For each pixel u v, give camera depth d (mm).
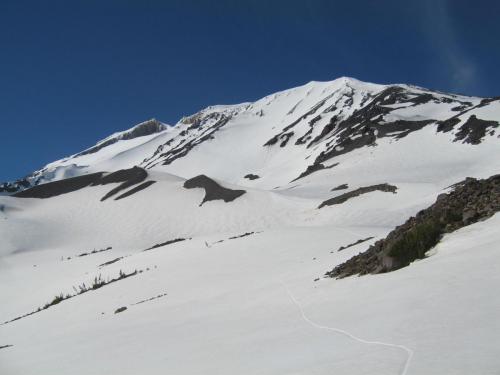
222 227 79250
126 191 107062
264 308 14469
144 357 11320
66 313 29328
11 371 13852
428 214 14984
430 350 5984
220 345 10492
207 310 17500
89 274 46812
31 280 55188
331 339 8164
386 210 61438
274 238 36031
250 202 88000
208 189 98750
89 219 95125
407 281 10531
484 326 6406
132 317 20812
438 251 12445
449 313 7395
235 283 23547
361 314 9289
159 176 116562
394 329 7457
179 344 11914
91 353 13820
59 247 79625
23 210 102875
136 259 44688
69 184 116625
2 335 27062
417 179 83312
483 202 13867
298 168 157500
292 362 7328
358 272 14922
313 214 72188
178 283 28328
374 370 5711
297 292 15453
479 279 8719
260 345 9422
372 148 120688
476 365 5117
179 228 84375
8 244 78188
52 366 13094
